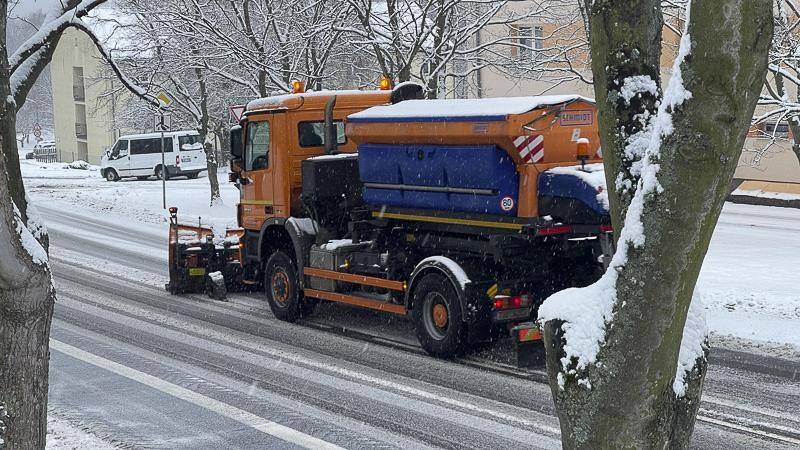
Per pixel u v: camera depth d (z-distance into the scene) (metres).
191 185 36.94
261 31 20.94
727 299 12.54
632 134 3.64
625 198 3.63
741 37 2.86
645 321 3.18
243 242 13.16
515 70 22.38
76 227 24.05
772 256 16.88
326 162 11.33
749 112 2.96
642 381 3.24
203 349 10.65
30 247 4.02
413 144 10.12
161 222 25.27
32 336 4.11
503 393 8.56
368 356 10.22
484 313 9.66
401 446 7.07
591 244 9.68
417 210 10.28
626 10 3.64
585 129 9.38
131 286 15.33
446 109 9.73
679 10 18.66
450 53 19.00
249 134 12.80
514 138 8.95
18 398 4.11
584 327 3.41
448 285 9.81
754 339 10.40
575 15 21.52
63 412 8.12
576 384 3.40
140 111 40.59
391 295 10.87
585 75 24.45
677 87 3.00
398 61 18.44
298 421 7.79
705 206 3.02
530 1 25.50
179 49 22.55
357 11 18.31
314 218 11.81
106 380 9.26
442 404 8.22
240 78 23.05
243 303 13.78
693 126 2.96
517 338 9.38
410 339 11.11
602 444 3.34
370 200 10.84
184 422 7.81
